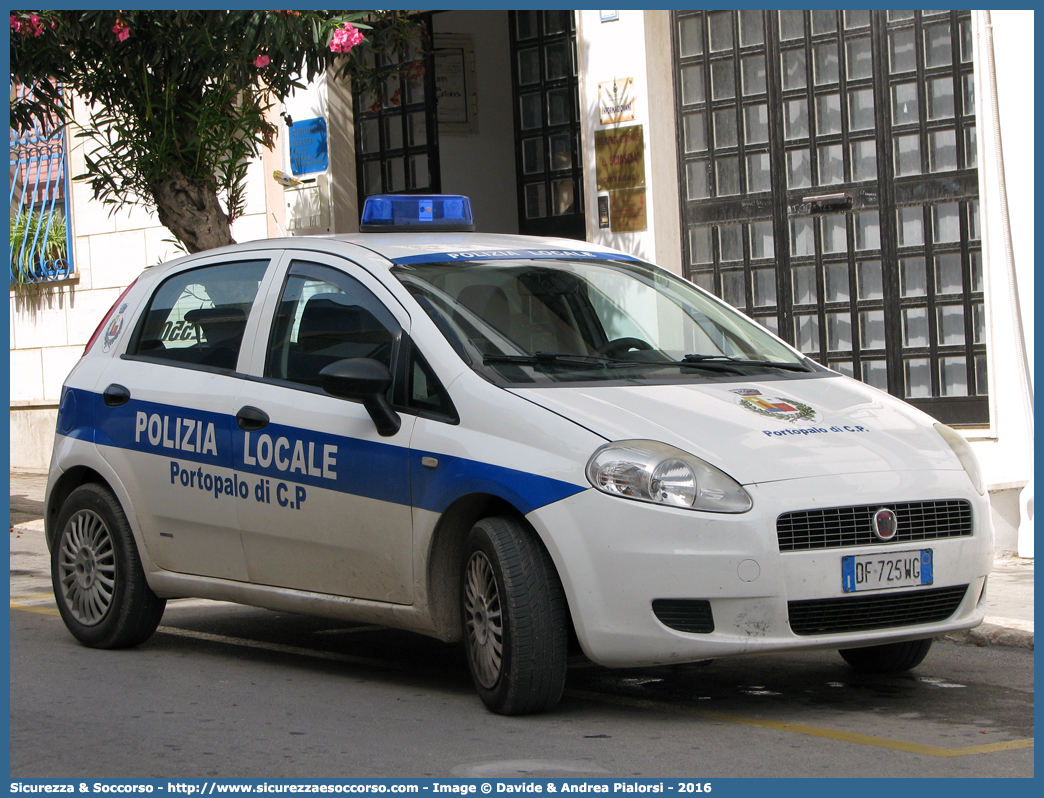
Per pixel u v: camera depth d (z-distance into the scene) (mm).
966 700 5496
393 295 5754
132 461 6586
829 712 5277
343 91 14125
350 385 5371
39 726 5145
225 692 5727
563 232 12961
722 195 11203
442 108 13750
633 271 6477
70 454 6891
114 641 6672
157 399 6523
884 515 4891
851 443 5148
